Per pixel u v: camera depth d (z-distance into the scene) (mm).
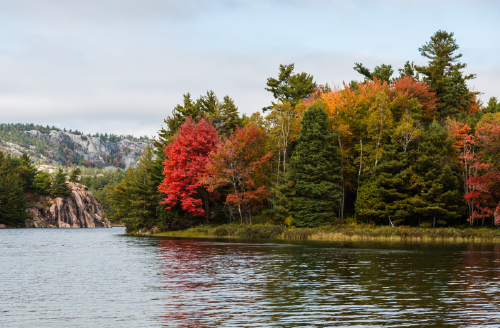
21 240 64312
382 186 60406
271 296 18125
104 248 44688
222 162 65375
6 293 19078
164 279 22766
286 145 72000
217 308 15984
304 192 63281
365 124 65875
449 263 28891
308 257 33125
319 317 14625
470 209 60344
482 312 15227
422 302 16844
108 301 17344
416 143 62844
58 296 18391
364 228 58906
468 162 60312
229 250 39844
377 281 21750
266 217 71500
